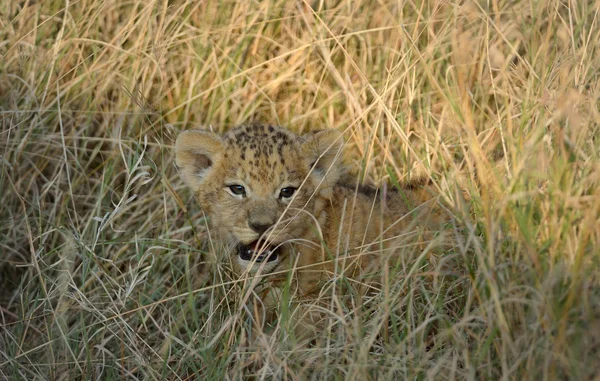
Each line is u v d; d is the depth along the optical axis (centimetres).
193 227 1063
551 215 792
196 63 1313
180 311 1012
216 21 1363
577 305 710
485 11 1152
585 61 972
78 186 1210
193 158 1032
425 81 1234
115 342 1034
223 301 1011
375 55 1341
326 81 1324
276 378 822
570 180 782
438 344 792
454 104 933
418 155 1090
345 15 1358
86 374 929
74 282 1045
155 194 1195
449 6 1251
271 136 999
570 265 743
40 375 935
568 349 682
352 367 776
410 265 927
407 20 1311
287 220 950
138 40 1285
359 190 1065
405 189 1060
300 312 941
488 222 784
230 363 941
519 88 1095
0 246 1142
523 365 728
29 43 1270
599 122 843
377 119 1085
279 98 1326
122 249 1087
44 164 1206
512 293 753
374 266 955
